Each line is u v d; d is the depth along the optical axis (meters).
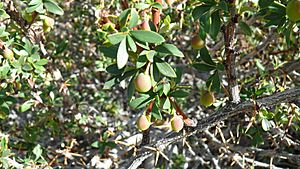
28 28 0.32
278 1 0.27
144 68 0.23
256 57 0.52
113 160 0.41
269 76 0.37
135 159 0.31
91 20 0.52
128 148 0.41
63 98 0.43
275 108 0.37
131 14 0.22
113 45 0.24
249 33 0.27
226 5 0.22
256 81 0.38
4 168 0.33
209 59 0.27
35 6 0.27
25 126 0.46
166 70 0.22
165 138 0.30
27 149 0.43
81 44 0.55
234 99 0.27
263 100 0.27
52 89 0.40
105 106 0.58
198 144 0.53
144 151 0.31
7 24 0.34
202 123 0.28
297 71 0.52
